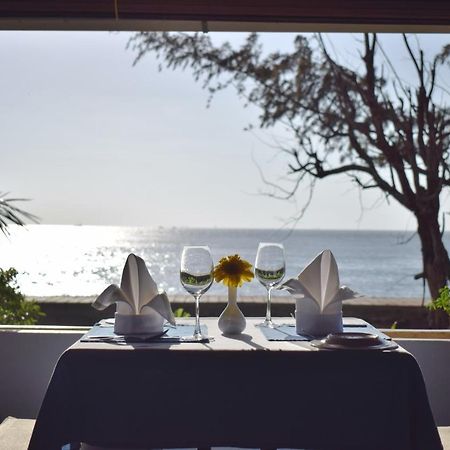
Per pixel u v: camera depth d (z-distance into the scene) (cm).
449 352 294
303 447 214
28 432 270
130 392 214
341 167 617
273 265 266
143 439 213
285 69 619
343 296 249
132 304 243
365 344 219
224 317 248
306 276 251
